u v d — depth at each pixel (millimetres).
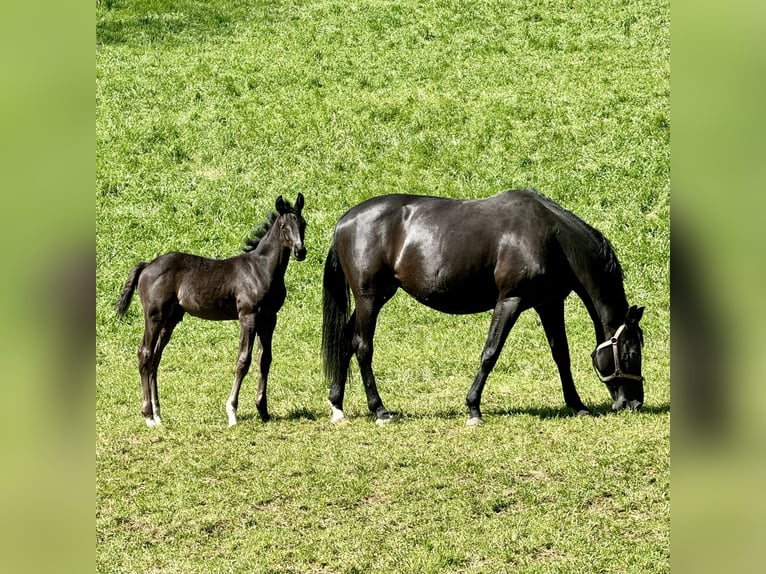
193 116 30766
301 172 27641
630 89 30141
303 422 14070
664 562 9453
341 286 14031
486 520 10492
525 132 28500
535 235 13148
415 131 29109
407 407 14867
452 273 13250
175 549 10086
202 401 15742
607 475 11406
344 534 10250
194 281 14148
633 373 13367
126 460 12594
